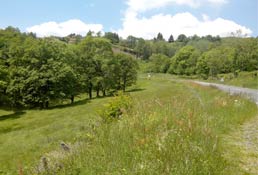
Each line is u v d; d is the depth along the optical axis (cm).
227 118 1455
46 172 784
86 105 5309
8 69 5691
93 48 6944
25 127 3778
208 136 916
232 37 8169
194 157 756
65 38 19425
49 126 3136
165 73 14112
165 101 1527
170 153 758
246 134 1205
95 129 1093
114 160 754
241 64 7800
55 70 5725
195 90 4159
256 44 7831
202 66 10025
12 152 1953
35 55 5847
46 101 5597
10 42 6706
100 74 6881
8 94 5547
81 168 734
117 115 1411
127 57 7681
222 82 6481
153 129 966
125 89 7838
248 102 1988
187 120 1052
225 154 916
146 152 764
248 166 827
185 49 12775
